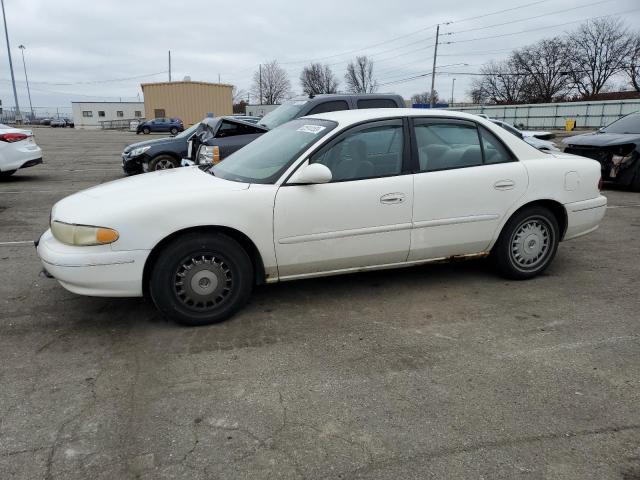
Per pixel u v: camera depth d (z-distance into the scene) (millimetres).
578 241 6051
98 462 2312
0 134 10680
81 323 3773
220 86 48188
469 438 2473
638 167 9336
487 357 3254
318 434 2508
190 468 2277
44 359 3242
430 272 4863
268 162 3994
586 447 2406
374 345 3424
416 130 4129
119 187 3898
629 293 4332
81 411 2691
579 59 69125
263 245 3719
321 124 4141
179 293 3617
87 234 3379
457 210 4188
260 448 2408
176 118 43812
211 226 3584
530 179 4395
